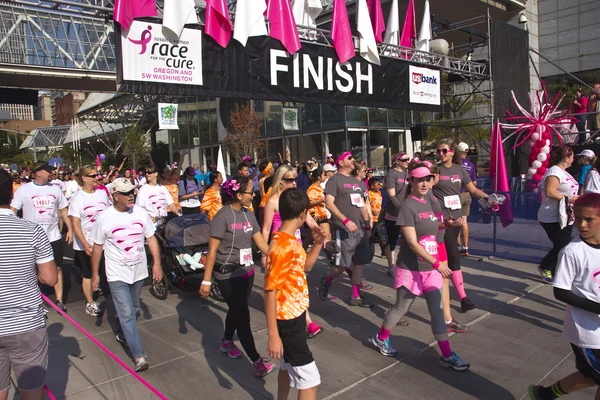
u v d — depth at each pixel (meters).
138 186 13.77
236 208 4.10
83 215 5.74
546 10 22.80
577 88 20.56
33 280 2.86
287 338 2.82
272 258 2.80
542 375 3.89
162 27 7.54
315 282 6.93
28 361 2.83
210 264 3.96
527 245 7.75
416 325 5.10
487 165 18.41
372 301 5.98
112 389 3.88
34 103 15.46
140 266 4.34
